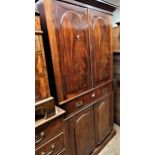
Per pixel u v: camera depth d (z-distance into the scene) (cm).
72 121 127
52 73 108
